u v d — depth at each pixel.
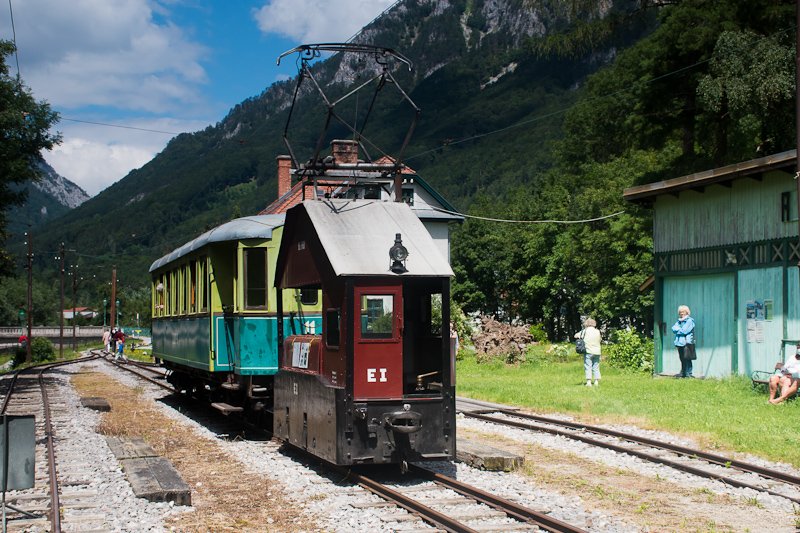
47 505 9.16
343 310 10.15
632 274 41.53
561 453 12.51
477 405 19.20
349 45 12.91
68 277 160.50
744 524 8.22
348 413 9.94
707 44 34.69
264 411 15.21
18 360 55.16
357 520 8.16
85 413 19.14
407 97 12.48
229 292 15.70
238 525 8.14
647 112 39.62
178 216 165.12
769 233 21.62
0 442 7.94
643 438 13.33
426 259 10.58
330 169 12.26
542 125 170.25
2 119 28.27
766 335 21.66
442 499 9.04
